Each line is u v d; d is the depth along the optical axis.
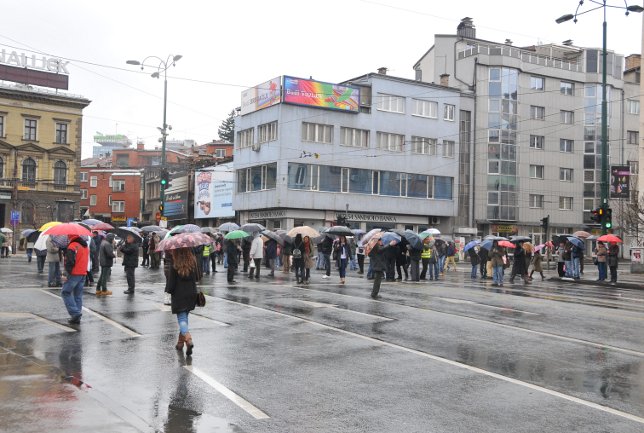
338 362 9.03
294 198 49.25
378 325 12.41
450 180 57.22
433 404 6.93
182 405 6.80
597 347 10.40
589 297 19.48
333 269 32.31
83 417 6.10
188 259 9.59
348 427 6.11
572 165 62.75
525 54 60.53
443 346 10.30
